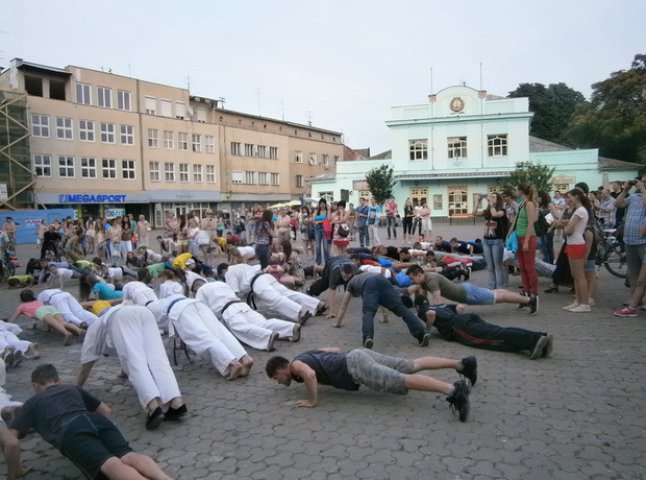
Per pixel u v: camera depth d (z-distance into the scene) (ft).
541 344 18.39
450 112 132.26
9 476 11.97
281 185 202.28
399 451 12.38
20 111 123.85
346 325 25.59
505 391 15.89
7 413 13.57
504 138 129.90
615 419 13.73
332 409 15.25
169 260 41.55
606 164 126.31
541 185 113.19
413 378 14.48
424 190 135.64
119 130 145.28
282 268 35.53
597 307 26.58
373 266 31.19
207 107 175.83
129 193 147.54
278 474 11.60
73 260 50.44
